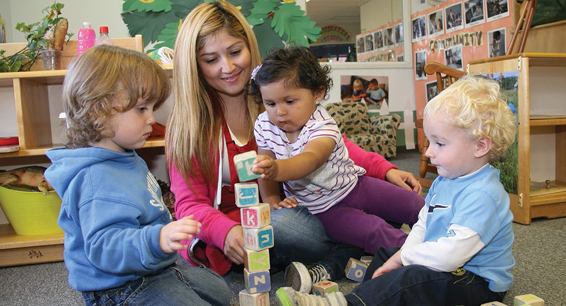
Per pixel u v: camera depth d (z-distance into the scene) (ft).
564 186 7.01
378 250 3.86
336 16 28.99
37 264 5.56
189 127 4.19
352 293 3.17
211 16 4.06
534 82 7.43
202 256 4.43
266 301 3.16
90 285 2.95
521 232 5.73
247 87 4.32
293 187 4.50
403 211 4.59
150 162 7.50
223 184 4.70
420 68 15.03
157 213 3.18
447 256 3.09
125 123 3.03
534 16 9.68
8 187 5.65
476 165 3.28
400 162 12.92
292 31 9.76
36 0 8.72
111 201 2.85
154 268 2.85
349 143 5.46
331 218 4.48
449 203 3.37
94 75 2.93
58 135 6.68
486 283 3.27
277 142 4.33
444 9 14.01
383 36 17.31
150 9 8.98
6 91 6.63
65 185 2.93
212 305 3.47
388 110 15.23
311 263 4.47
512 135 3.31
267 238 3.12
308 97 3.90
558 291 3.84
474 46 13.05
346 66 14.60
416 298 3.10
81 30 6.43
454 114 3.17
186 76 4.14
